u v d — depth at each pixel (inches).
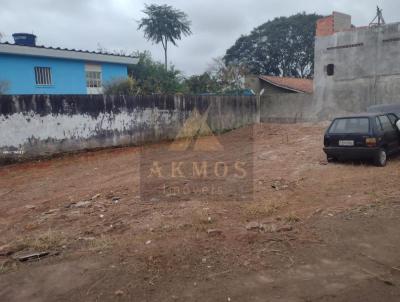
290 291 139.9
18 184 358.0
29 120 476.1
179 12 1678.2
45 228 226.4
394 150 394.0
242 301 134.3
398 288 140.3
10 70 677.3
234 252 174.1
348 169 364.8
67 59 764.0
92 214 251.9
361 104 775.1
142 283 148.0
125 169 415.8
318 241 184.4
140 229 214.4
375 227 200.4
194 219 227.3
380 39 738.2
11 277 156.8
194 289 142.9
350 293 137.6
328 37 812.6
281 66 2058.3
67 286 148.2
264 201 264.7
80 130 530.9
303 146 531.8
